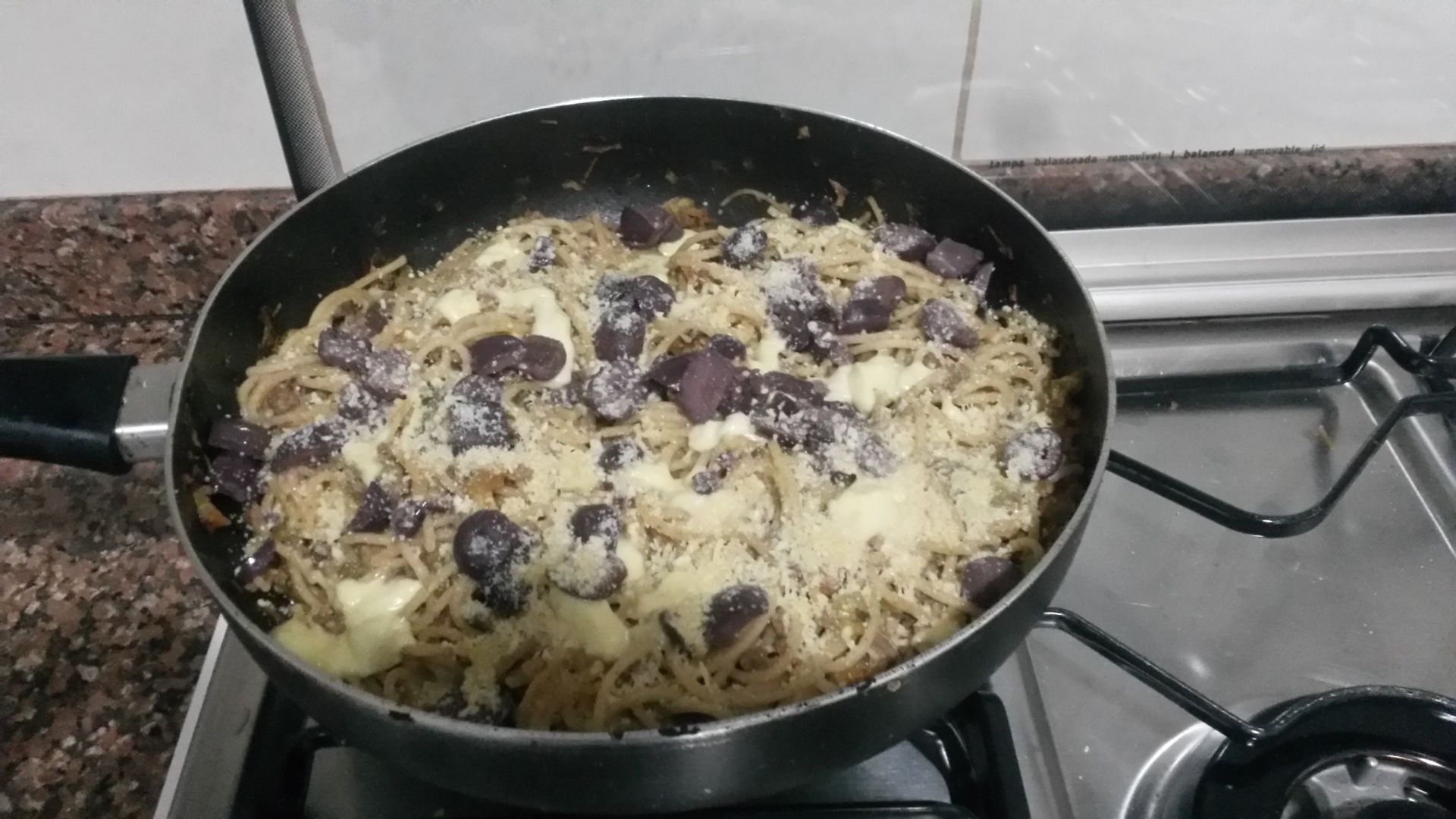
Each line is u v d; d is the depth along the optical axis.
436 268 0.33
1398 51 0.33
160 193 0.32
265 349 0.30
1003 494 0.28
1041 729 0.25
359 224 0.31
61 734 0.25
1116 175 0.35
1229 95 0.34
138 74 0.29
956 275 0.31
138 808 0.24
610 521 0.26
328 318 0.31
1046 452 0.27
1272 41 0.33
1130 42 0.32
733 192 0.35
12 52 0.28
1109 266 0.35
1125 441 0.32
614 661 0.24
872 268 0.32
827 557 0.26
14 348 0.34
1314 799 0.23
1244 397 0.33
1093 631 0.24
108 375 0.26
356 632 0.25
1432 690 0.26
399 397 0.29
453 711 0.24
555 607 0.25
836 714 0.19
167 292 0.34
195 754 0.24
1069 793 0.24
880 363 0.30
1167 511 0.30
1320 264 0.35
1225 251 0.36
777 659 0.25
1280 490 0.30
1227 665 0.27
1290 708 0.24
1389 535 0.29
